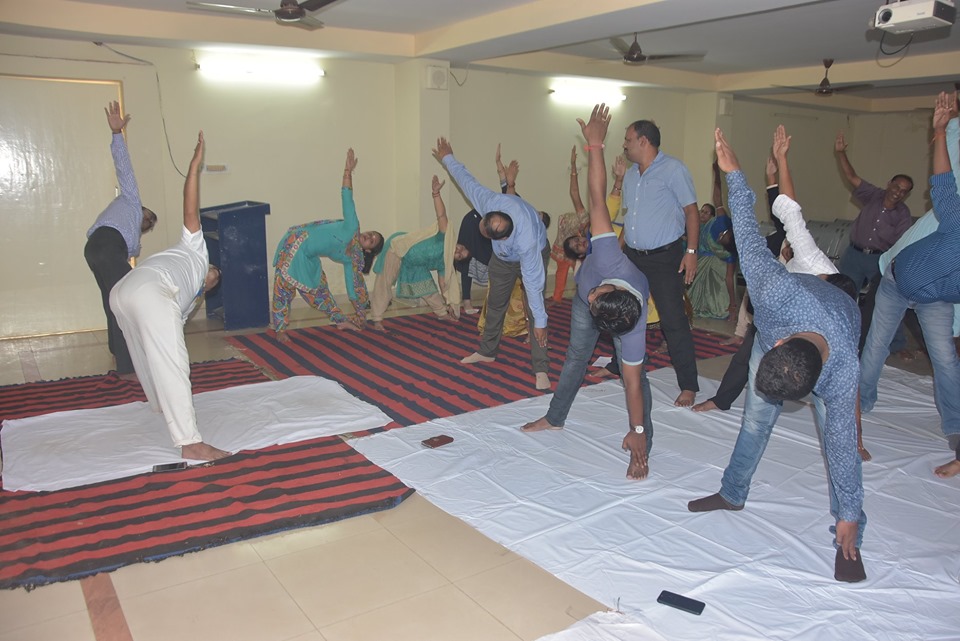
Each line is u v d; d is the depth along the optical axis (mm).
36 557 2688
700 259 7211
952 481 3516
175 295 3469
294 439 3816
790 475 3543
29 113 5836
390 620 2396
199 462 3502
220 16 6062
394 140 7820
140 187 6410
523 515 3111
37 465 3426
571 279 9039
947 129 3561
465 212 8180
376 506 3139
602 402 4543
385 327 6414
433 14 6109
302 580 2609
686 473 3549
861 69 8703
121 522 2949
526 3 5680
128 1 5480
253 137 6957
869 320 4855
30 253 6023
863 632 2383
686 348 4441
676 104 10359
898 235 5723
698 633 2359
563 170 9273
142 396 4484
